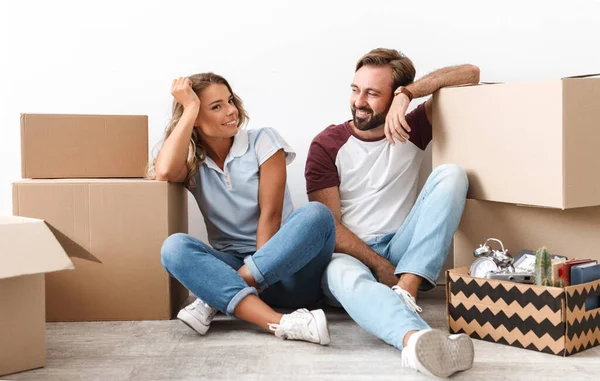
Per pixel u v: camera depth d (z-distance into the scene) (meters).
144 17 2.45
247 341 1.74
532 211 1.98
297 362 1.55
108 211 1.96
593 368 1.50
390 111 2.08
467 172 1.98
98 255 1.97
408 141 2.21
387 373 1.47
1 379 1.46
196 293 1.77
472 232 2.10
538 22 2.43
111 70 2.46
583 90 1.72
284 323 1.71
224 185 2.04
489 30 2.44
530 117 1.78
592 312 1.66
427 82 2.07
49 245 1.49
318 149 2.26
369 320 1.64
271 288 1.99
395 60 2.19
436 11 2.44
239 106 2.10
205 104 1.99
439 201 1.87
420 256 1.85
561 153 1.71
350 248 2.08
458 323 1.78
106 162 2.08
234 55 2.46
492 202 2.05
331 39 2.45
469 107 1.96
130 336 1.81
